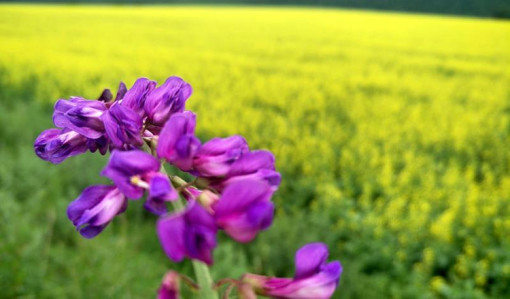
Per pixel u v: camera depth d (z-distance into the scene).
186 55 18.97
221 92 14.33
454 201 8.38
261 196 1.11
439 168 10.38
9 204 5.30
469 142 11.79
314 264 1.21
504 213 8.29
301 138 11.73
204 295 1.21
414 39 24.58
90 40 21.38
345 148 11.05
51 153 1.37
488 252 6.98
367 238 7.18
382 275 6.48
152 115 1.35
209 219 1.02
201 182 1.25
